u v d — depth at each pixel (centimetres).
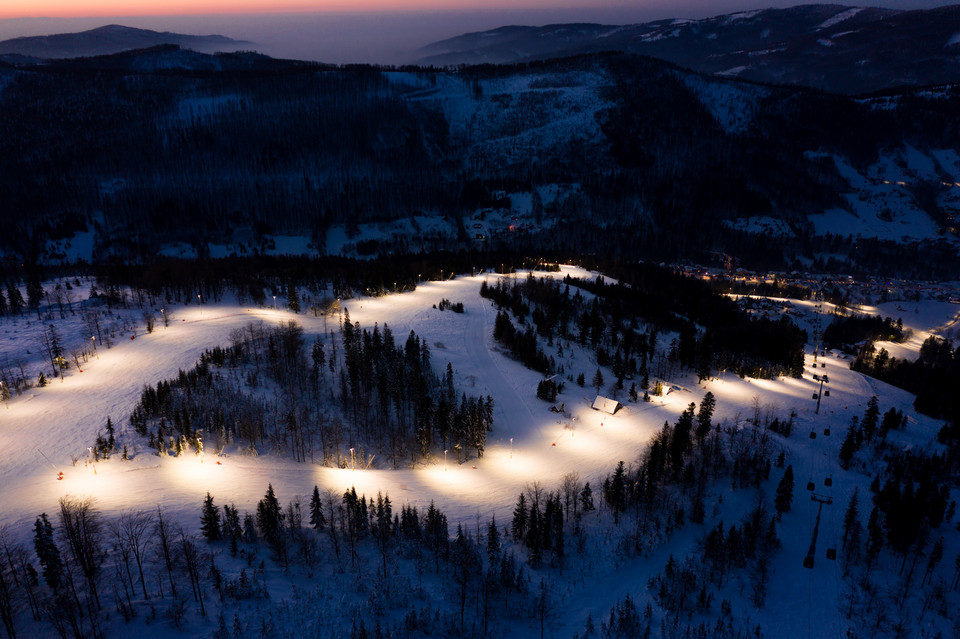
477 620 7769
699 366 17662
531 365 17338
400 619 7456
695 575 9125
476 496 11250
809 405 16300
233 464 10981
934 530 10612
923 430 15188
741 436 13712
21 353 15225
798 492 11744
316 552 8594
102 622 6562
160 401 12431
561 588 8875
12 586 6831
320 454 12225
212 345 16138
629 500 11038
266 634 6750
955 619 8575
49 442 11044
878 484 11831
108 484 9625
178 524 8612
